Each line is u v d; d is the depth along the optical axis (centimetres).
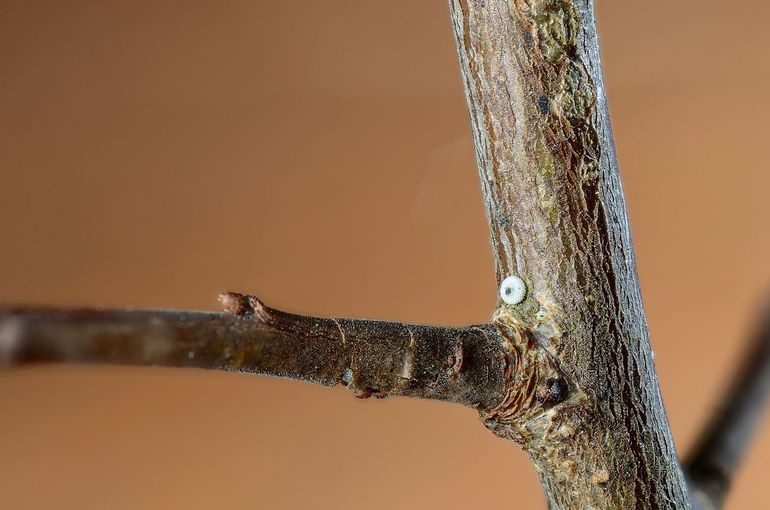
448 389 11
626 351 12
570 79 12
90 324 10
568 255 12
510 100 12
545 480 12
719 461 13
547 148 12
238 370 11
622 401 12
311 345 11
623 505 12
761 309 13
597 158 12
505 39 11
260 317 11
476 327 11
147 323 10
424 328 11
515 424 12
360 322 11
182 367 11
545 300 12
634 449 12
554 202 12
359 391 11
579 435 12
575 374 12
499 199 12
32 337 10
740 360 13
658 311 31
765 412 13
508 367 11
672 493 12
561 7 11
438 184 30
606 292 12
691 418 29
